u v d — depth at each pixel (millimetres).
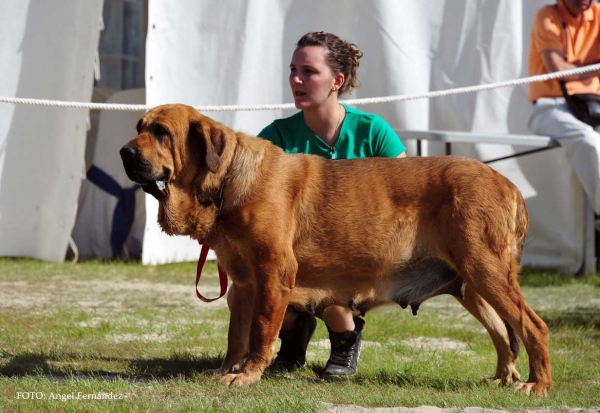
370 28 18172
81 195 19844
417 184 8188
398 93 18219
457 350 10586
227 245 8133
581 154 17094
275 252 7941
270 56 18047
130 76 21609
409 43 18344
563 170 18531
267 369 9109
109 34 21266
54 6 17438
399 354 10164
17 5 17422
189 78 17453
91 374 8328
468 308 8602
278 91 18156
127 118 19766
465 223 7895
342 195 8227
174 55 17297
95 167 19781
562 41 17656
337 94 9398
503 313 7902
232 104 17812
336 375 8789
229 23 17625
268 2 17984
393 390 7836
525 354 10273
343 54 9227
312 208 8211
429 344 11078
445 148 18953
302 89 9094
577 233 18500
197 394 7445
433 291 8352
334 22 18219
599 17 17906
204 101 17656
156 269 17953
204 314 12711
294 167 8297
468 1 18625
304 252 8211
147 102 17078
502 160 18875
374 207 8195
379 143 9352
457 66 18641
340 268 8266
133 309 13156
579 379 8719
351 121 9367
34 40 17500
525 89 18875
